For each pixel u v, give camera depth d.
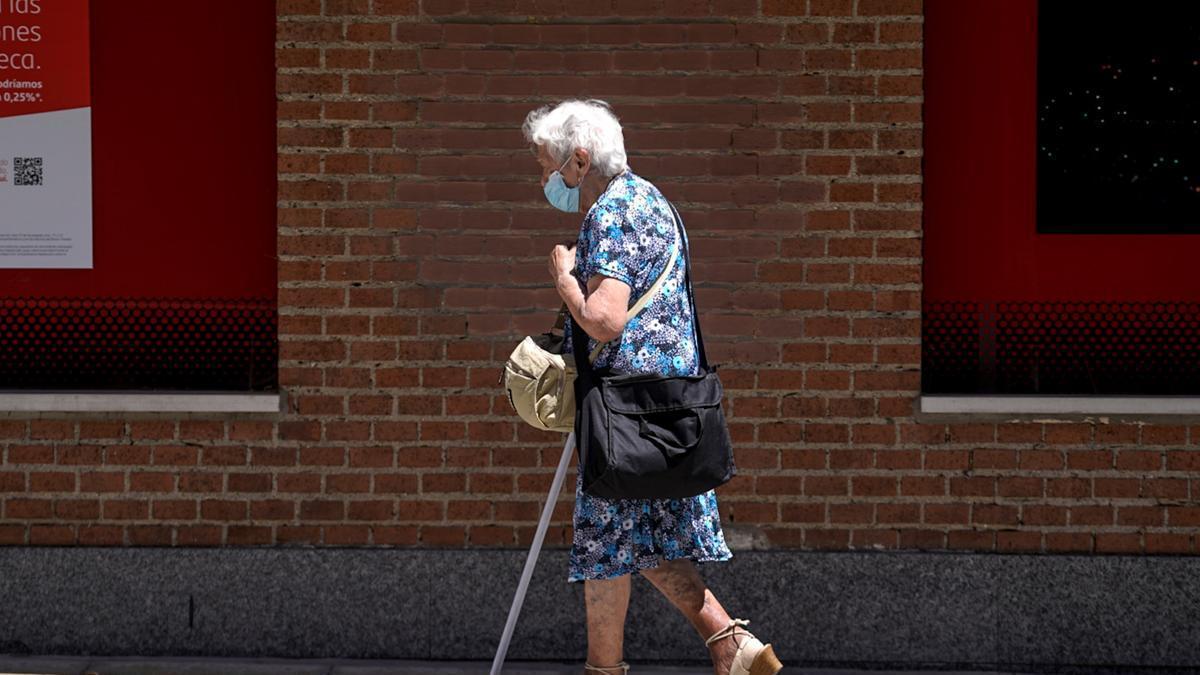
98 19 16.58
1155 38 16.50
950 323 16.64
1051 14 16.50
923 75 16.45
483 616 16.28
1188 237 16.53
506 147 16.25
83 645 16.36
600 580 12.66
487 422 16.34
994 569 16.16
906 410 16.27
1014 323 16.61
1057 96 16.55
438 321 16.30
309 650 16.31
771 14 16.14
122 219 16.67
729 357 16.30
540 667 16.08
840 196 16.19
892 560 16.19
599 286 12.09
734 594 16.27
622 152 12.73
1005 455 16.22
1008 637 16.19
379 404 16.34
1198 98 16.52
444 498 16.38
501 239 16.30
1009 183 16.58
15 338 16.62
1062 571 16.14
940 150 16.61
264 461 16.34
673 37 16.17
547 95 16.22
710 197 16.22
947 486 16.27
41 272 16.64
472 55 16.19
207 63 16.61
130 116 16.64
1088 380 16.58
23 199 16.59
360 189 16.25
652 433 11.95
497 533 16.38
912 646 16.20
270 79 16.66
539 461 16.36
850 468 16.28
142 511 16.36
